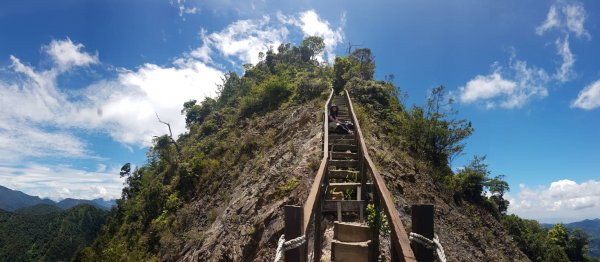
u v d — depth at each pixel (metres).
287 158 14.98
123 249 24.36
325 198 7.70
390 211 3.85
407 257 2.78
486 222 14.71
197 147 32.59
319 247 5.64
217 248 13.21
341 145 11.62
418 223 3.01
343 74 29.22
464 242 10.66
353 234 5.80
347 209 7.45
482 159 16.91
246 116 32.09
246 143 24.39
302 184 11.21
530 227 22.53
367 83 24.27
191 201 24.22
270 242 10.10
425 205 3.03
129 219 31.31
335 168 10.63
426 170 14.96
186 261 15.59
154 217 26.44
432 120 17.64
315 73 35.31
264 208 11.99
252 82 46.41
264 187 13.77
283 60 57.31
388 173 11.77
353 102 20.78
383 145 14.68
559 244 33.38
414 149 16.77
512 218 19.17
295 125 20.42
